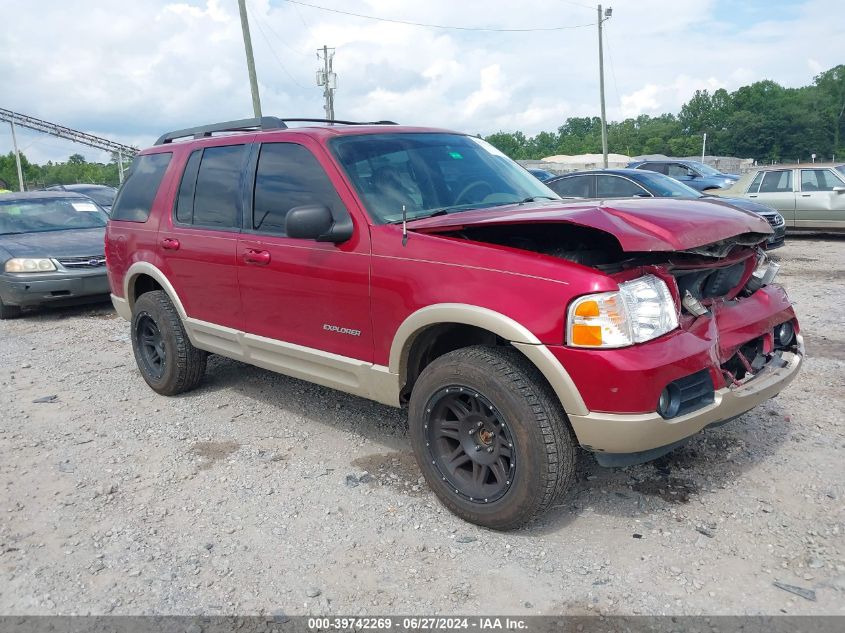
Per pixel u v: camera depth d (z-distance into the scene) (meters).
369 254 3.58
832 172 13.86
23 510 3.69
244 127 4.77
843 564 2.92
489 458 3.25
